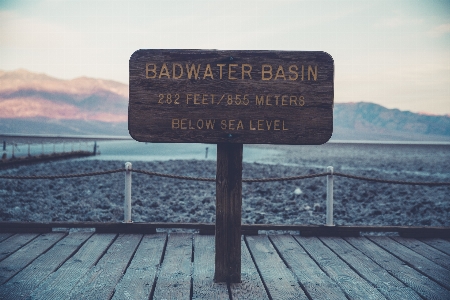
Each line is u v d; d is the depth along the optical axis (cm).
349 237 715
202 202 1328
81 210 1140
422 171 3406
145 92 456
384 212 1227
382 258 593
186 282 478
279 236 716
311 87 456
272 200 1398
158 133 458
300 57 455
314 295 448
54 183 1767
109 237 682
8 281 476
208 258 573
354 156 6284
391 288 471
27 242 643
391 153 8144
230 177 467
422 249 642
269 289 461
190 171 2566
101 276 495
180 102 457
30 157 2961
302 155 6303
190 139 458
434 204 1380
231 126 457
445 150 10912
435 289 469
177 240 675
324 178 2173
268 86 456
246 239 692
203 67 456
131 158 4475
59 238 670
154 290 463
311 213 1145
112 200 1359
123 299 428
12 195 1378
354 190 1758
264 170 2778
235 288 459
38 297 430
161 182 1891
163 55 455
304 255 601
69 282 474
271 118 457
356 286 477
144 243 649
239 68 455
